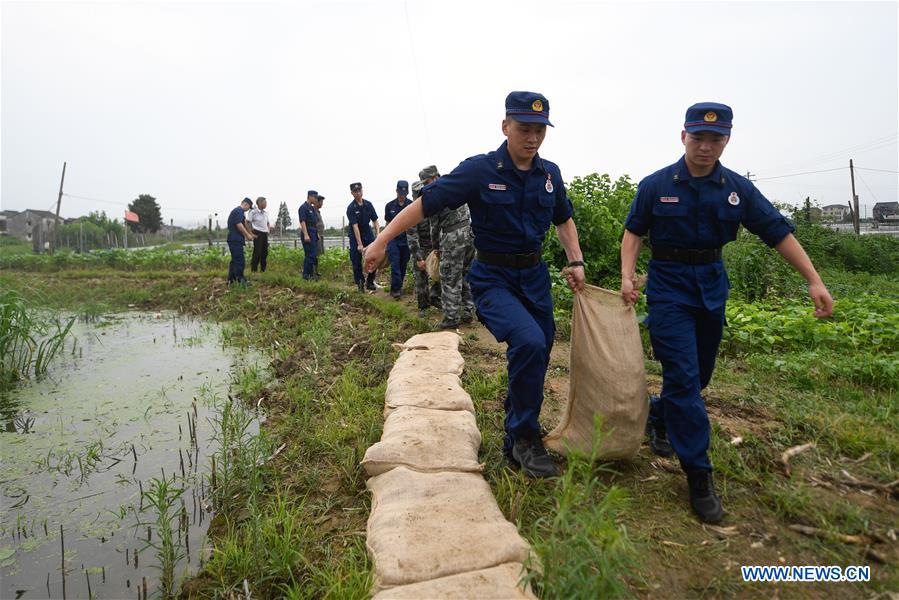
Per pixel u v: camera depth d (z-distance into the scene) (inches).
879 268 669.9
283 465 139.9
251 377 221.3
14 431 177.2
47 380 233.9
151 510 127.1
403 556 84.5
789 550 93.7
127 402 204.1
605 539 74.0
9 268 754.2
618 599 74.7
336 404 173.3
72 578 103.8
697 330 116.0
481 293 117.2
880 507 105.7
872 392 171.8
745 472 115.6
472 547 86.1
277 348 273.1
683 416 104.4
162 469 146.9
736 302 296.5
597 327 115.9
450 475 108.8
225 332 319.3
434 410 138.9
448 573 81.6
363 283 376.2
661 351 109.6
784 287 376.5
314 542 105.5
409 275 405.7
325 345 246.2
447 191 110.9
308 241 440.8
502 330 110.0
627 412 112.2
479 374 185.2
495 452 129.1
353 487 122.6
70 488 138.5
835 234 725.9
